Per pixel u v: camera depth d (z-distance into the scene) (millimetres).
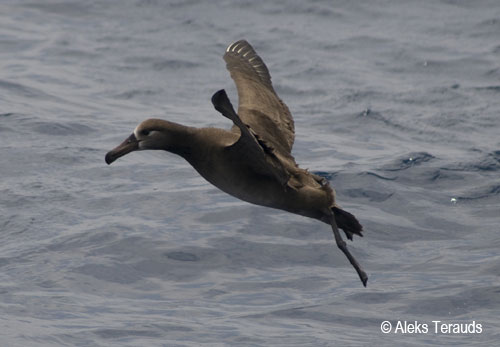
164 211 28094
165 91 42250
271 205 16891
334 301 22641
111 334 20484
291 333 20797
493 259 24906
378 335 20859
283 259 25188
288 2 55875
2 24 51406
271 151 15789
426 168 32188
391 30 51438
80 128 35812
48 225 26781
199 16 53406
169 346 20016
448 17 53656
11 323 20719
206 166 16547
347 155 33750
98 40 49312
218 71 45344
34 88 40844
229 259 25016
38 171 30953
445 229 27594
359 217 28016
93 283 23406
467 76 44250
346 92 41875
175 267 24469
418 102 40531
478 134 36844
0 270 23906
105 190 29688
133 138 16703
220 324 21234
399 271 24547
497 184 31078
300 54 47469
